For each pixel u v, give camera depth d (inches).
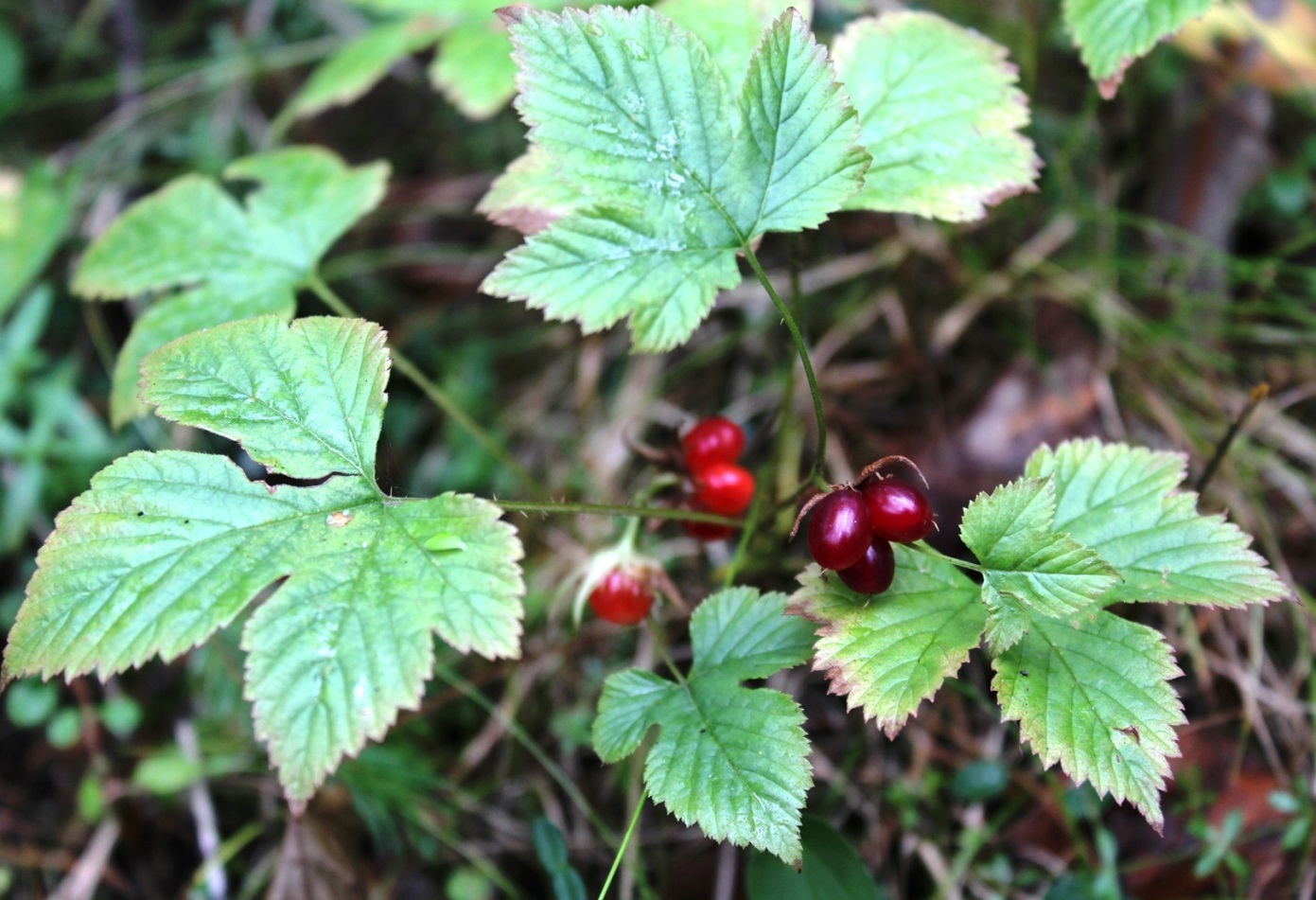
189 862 9.1
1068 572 5.7
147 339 7.8
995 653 5.8
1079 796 7.9
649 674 6.4
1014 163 7.1
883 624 6.0
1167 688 5.8
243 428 6.0
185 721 9.1
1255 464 9.3
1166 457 6.6
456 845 8.4
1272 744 8.3
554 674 9.2
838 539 5.7
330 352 6.2
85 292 8.1
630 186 6.2
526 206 7.1
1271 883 7.8
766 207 6.2
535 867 8.6
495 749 9.1
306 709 5.6
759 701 6.1
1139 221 9.9
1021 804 8.2
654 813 8.4
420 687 5.6
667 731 6.2
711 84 6.2
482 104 9.3
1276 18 9.6
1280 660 8.7
